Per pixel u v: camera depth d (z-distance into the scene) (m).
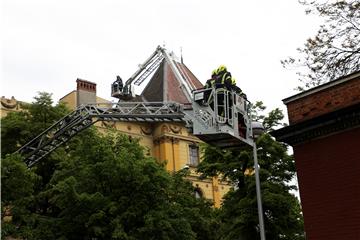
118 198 26.89
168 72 53.69
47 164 31.38
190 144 50.66
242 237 25.98
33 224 26.55
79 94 47.25
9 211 25.69
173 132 49.62
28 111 33.84
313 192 15.17
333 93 15.52
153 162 27.75
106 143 29.00
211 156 28.47
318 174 15.18
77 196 25.81
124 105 24.73
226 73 19.64
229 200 27.55
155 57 27.64
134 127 48.78
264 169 26.47
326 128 15.13
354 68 18.58
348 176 14.48
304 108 16.12
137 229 25.92
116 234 24.72
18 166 23.73
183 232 27.20
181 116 22.11
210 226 32.50
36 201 29.16
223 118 19.14
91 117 25.61
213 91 19.45
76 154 29.50
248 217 25.59
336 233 14.41
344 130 14.78
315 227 14.90
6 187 23.70
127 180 26.94
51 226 26.56
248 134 20.05
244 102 20.11
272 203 25.12
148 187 27.09
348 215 14.27
